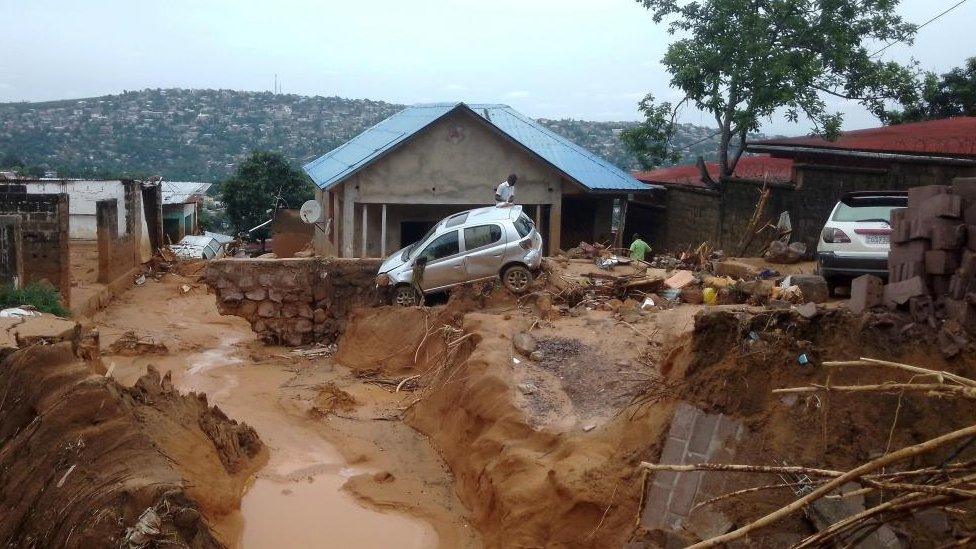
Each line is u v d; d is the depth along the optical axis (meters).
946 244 8.74
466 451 12.02
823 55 25.06
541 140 29.52
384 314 17.42
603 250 21.17
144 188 32.78
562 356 12.91
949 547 5.02
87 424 9.40
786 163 29.69
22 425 10.05
